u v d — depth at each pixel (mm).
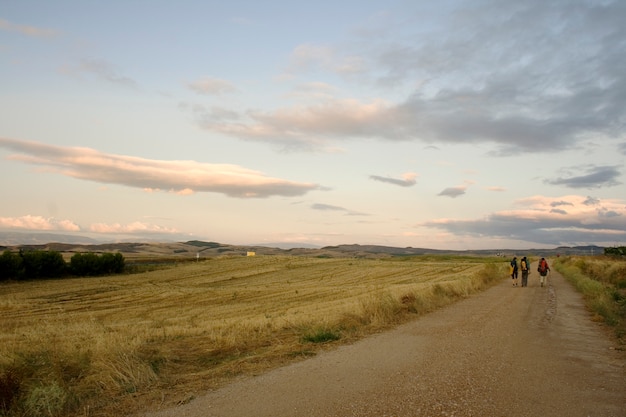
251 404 6426
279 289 47312
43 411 6309
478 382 7367
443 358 9156
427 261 108000
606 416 5859
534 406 6215
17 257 62031
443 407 6121
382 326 13641
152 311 33312
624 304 17359
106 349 9086
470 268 74188
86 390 7312
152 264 86438
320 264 86688
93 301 41281
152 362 9180
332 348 10406
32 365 7895
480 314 16562
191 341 12414
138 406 6527
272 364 8914
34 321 27516
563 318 15539
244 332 13031
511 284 34500
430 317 15719
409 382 7359
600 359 9281
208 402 6598
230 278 67062
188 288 53375
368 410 6027
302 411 6051
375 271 71938
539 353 9766
